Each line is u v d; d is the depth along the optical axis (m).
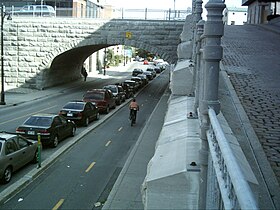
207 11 4.40
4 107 28.64
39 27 39.53
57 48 39.75
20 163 12.66
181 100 11.82
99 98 27.45
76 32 39.31
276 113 8.31
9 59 40.31
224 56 18.19
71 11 40.75
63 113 21.86
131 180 11.93
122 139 19.33
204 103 4.53
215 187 3.36
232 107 8.48
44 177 12.70
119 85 37.97
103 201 10.73
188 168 5.14
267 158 5.59
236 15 69.44
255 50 20.72
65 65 47.50
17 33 39.75
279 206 4.17
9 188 11.19
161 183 5.16
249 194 1.89
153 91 45.53
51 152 15.78
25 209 10.01
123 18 38.72
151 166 5.93
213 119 3.79
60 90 41.34
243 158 4.52
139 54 117.81
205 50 4.44
